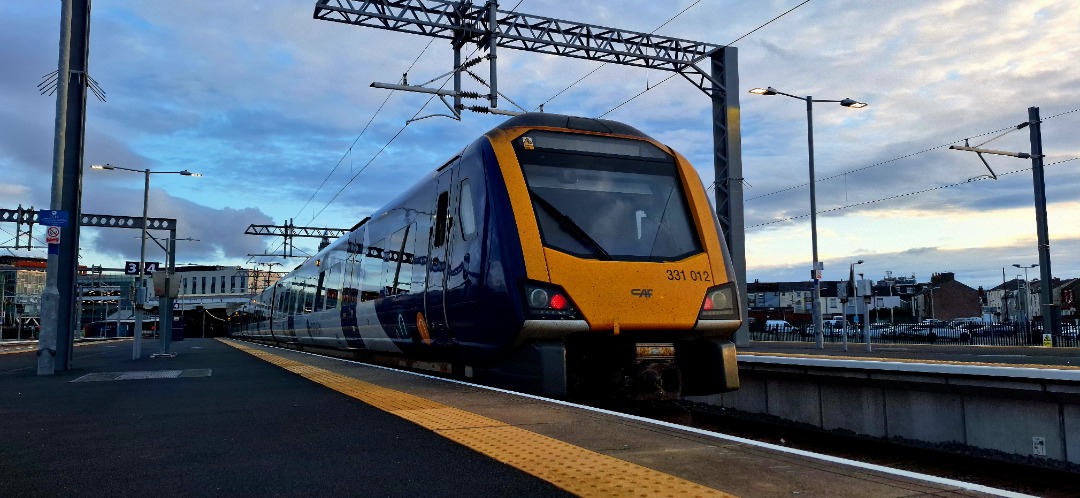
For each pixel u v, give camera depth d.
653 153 8.80
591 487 3.20
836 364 9.15
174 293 19.25
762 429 10.06
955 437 7.95
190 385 8.59
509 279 7.40
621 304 7.45
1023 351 21.23
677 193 8.59
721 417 11.14
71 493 3.37
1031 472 7.04
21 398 7.56
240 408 6.27
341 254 16.75
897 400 8.62
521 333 7.25
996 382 7.51
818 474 3.34
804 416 9.78
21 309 89.62
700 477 3.32
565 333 7.30
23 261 94.31
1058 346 24.72
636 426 4.79
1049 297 24.61
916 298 107.94
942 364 8.08
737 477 3.30
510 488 3.26
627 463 3.63
